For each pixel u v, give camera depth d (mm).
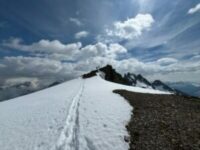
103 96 24391
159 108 18047
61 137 12852
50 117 17969
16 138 14188
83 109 18656
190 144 11164
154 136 12141
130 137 12117
